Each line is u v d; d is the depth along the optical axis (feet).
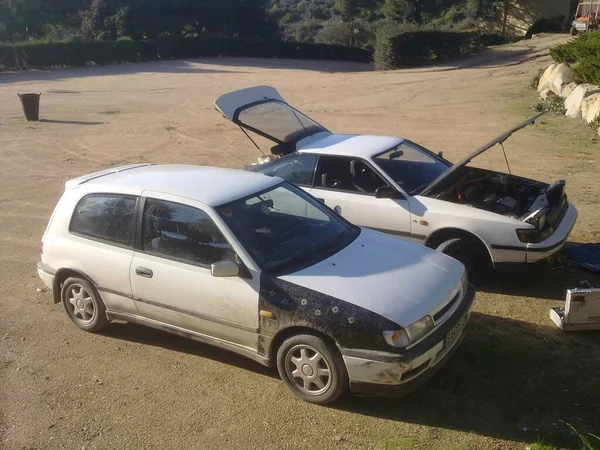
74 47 152.25
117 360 18.43
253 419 15.21
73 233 19.48
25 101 68.18
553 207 22.56
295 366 15.66
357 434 14.40
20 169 46.80
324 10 287.07
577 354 17.53
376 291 15.28
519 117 59.06
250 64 151.23
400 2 184.03
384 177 23.16
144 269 17.70
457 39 121.19
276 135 29.89
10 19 170.09
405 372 14.33
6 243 30.04
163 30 179.42
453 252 21.98
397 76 100.78
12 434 15.05
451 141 50.47
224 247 16.49
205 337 17.22
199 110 74.90
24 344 19.63
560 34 130.82
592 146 45.27
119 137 58.95
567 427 14.25
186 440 14.55
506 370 16.78
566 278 22.99
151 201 17.97
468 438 14.03
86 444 14.56
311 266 16.28
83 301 19.81
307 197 19.31
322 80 103.40
